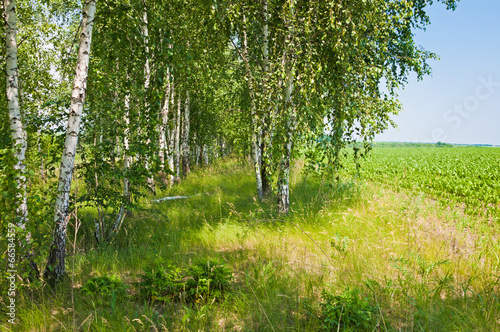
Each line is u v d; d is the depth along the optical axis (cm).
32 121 534
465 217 747
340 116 669
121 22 521
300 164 1291
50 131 546
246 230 619
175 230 695
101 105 612
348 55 627
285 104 678
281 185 716
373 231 596
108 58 604
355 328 298
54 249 419
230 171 1483
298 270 446
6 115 691
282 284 400
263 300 354
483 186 1223
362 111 636
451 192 1170
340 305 310
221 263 411
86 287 376
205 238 623
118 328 302
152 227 710
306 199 866
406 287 381
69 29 1244
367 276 414
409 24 907
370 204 742
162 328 304
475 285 400
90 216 779
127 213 793
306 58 615
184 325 303
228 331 311
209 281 375
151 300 379
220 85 1456
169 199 1072
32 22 1050
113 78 614
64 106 540
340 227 621
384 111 648
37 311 339
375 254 494
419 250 505
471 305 347
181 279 403
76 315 344
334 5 607
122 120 620
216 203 925
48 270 421
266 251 531
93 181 621
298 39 624
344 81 656
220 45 902
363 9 604
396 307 347
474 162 2475
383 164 2256
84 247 614
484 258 492
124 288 386
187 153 1672
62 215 421
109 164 626
